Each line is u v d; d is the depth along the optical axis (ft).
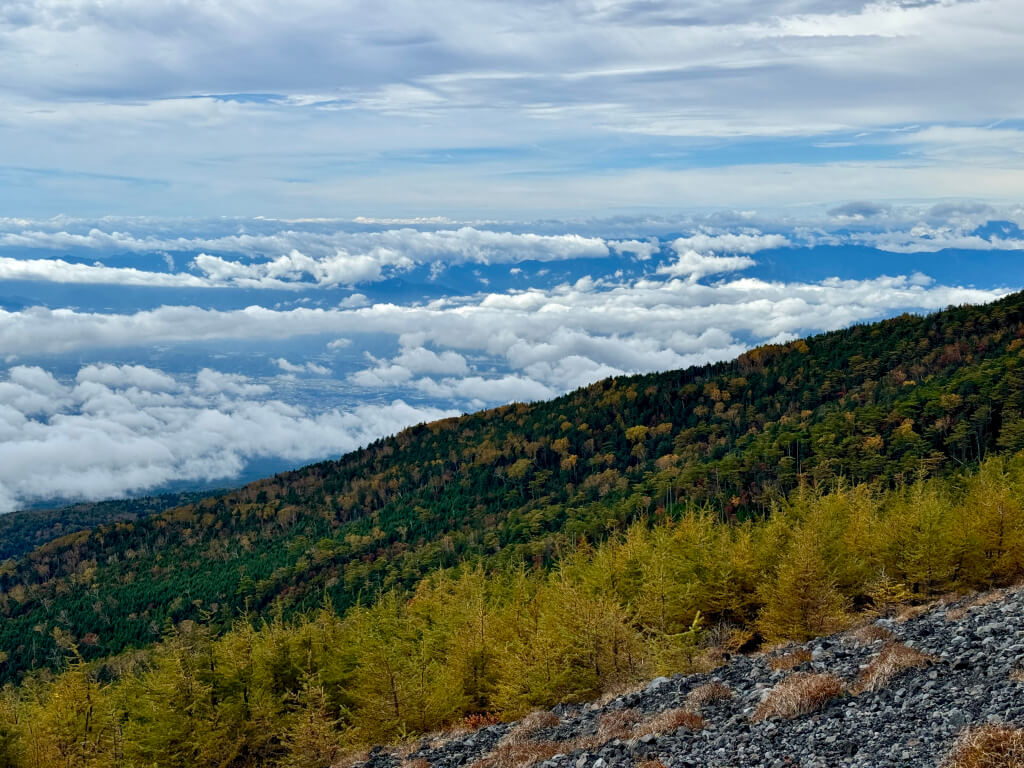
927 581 132.46
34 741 121.80
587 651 109.70
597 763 61.87
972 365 496.23
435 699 119.85
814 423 502.79
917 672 62.39
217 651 138.00
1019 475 204.54
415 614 196.65
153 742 118.83
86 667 131.64
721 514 370.53
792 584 124.36
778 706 61.67
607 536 405.59
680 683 81.51
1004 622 70.38
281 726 129.49
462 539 548.31
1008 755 41.22
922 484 230.07
